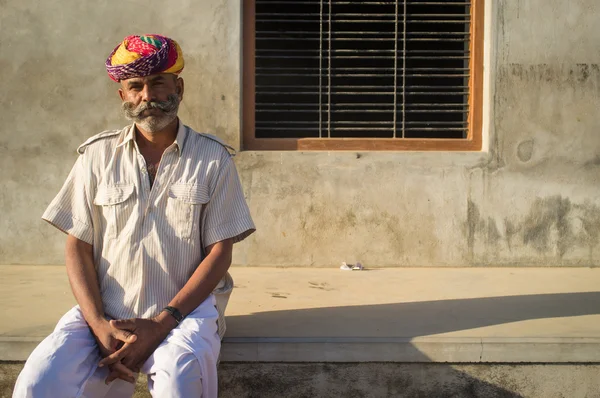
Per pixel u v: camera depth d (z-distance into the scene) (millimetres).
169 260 2617
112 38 4418
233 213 2750
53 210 2678
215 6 4402
